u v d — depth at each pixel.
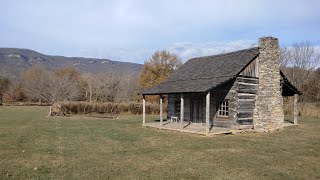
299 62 55.03
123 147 15.25
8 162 11.70
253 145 16.17
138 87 60.28
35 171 10.38
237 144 16.47
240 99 22.52
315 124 27.17
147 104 43.75
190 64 29.80
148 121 30.83
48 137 18.42
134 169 10.83
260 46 23.83
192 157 12.99
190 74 26.91
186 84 24.02
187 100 26.84
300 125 26.31
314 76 56.47
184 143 16.69
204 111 25.22
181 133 20.95
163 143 16.62
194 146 15.74
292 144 16.59
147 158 12.70
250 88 23.20
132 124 27.53
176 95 28.36
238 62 23.58
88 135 19.56
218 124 23.62
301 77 54.31
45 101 80.31
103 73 70.50
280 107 23.64
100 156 12.98
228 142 17.14
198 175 10.16
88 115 39.41
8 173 10.08
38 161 11.90
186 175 10.14
